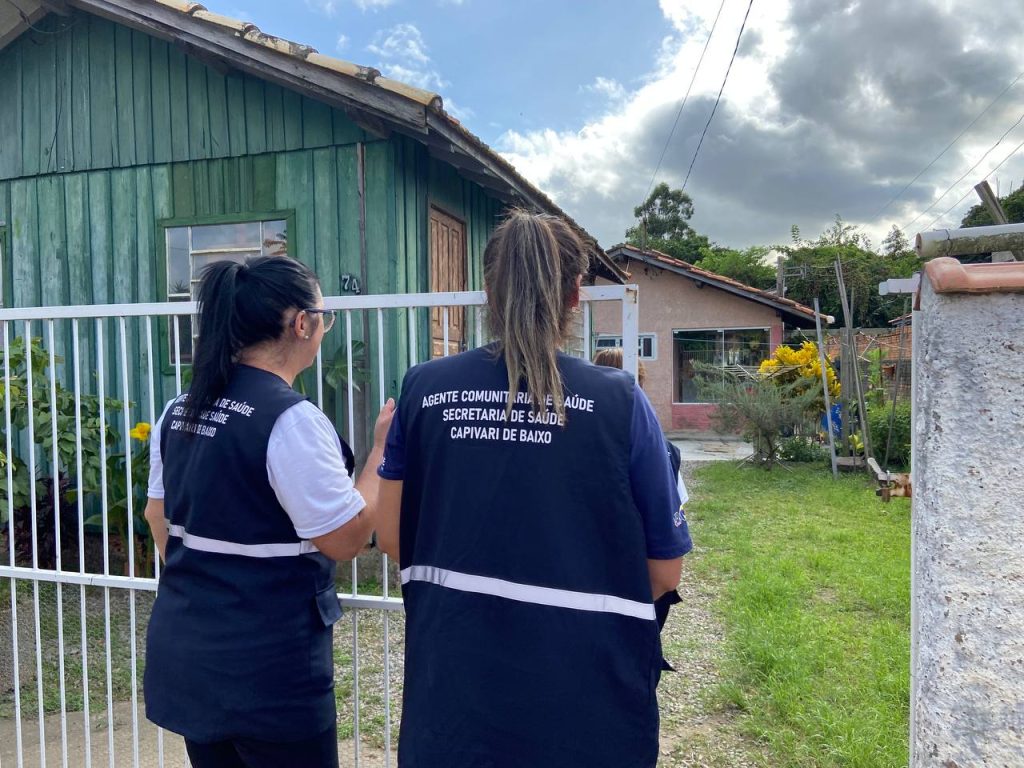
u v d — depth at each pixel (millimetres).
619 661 1278
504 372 1384
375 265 5395
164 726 1656
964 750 1333
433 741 1295
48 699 3441
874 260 30375
